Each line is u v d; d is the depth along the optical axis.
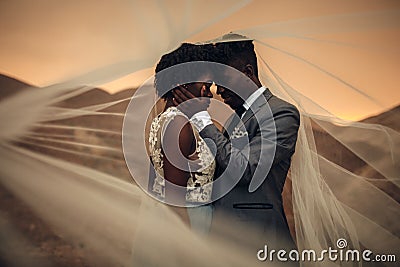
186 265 1.61
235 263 1.56
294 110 1.59
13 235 2.87
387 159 2.58
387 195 2.57
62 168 2.94
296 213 2.05
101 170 2.94
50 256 2.88
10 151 2.86
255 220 1.57
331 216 2.24
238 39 1.67
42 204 2.91
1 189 2.89
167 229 1.63
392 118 2.65
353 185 2.55
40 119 2.87
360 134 2.64
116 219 2.91
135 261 1.67
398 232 2.48
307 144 2.07
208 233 1.60
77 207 2.95
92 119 2.93
